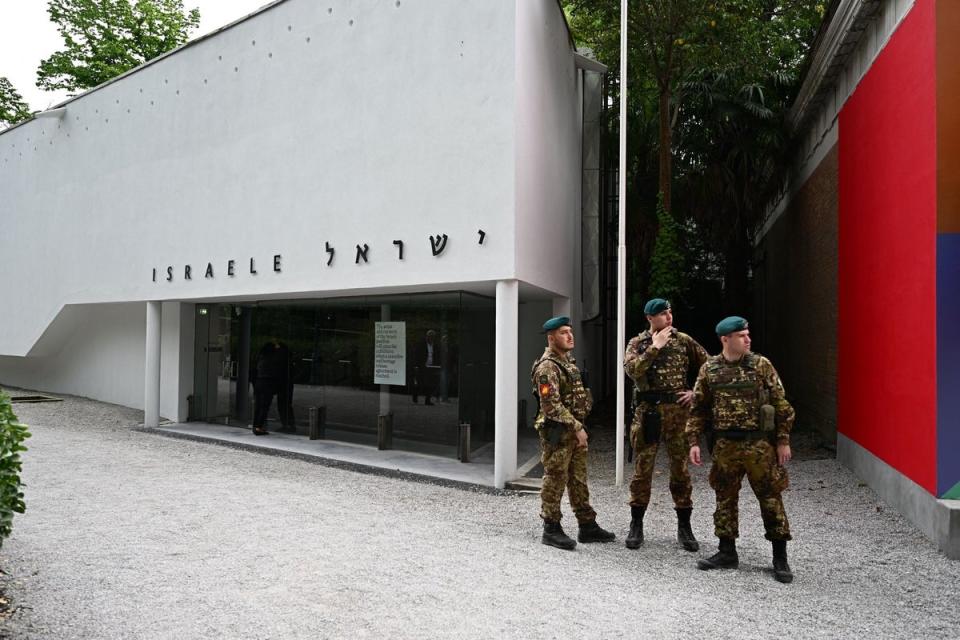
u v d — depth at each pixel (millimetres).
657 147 16000
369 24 10156
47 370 21016
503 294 8711
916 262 6457
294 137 11164
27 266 18391
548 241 10406
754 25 12594
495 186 8742
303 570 5051
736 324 5176
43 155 17719
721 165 15602
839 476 8648
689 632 4078
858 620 4367
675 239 13102
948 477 5910
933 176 6074
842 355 9406
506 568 5227
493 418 11805
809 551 5820
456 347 10375
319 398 12516
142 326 16969
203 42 12867
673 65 13625
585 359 15219
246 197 11938
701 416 5414
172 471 9141
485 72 8891
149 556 5309
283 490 8031
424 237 9383
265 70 11688
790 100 14727
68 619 3988
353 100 10305
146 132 14188
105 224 15352
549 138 10453
